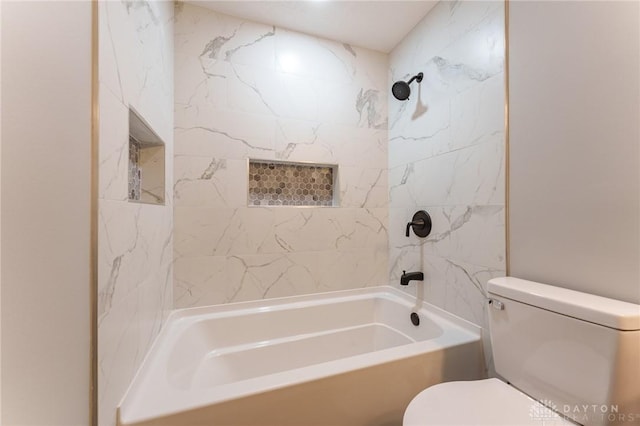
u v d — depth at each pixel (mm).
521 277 1042
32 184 550
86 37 582
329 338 1677
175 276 1463
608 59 779
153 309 1054
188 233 1489
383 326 1771
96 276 592
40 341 559
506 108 1097
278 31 1677
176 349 1175
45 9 555
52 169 563
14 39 535
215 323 1477
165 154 1229
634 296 726
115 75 687
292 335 1627
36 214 554
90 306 581
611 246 775
